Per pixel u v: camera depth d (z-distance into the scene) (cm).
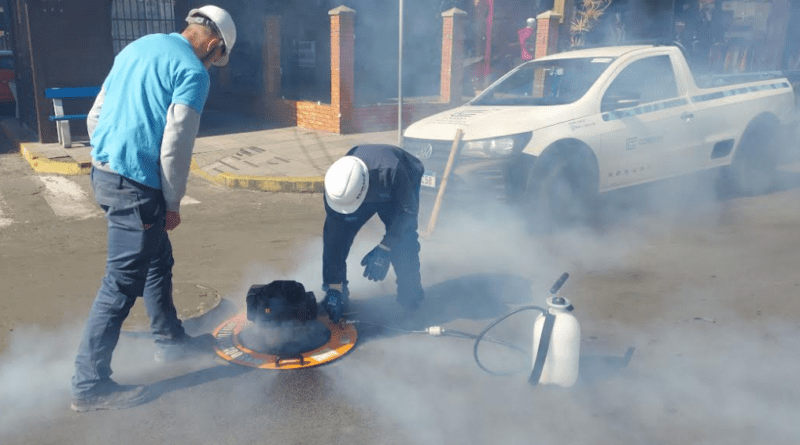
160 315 372
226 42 342
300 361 377
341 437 309
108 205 317
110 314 327
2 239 628
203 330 426
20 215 714
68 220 694
